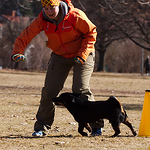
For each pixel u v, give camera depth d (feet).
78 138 29.58
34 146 26.66
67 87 94.58
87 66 29.40
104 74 209.15
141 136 30.48
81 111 28.73
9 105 54.85
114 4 162.30
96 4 184.24
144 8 173.58
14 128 35.19
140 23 196.44
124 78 159.94
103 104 28.60
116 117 28.55
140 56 283.18
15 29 249.96
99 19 191.62
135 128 35.50
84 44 28.50
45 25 28.73
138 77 178.09
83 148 25.94
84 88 29.22
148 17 178.91
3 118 41.75
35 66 226.79
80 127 29.45
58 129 34.94
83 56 28.14
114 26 210.79
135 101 63.41
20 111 48.16
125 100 64.80
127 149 25.75
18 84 102.32
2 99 63.46
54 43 29.45
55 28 28.35
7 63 244.83
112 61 292.20
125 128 35.50
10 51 245.86
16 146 26.68
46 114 30.30
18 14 287.69
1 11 285.64
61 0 28.86
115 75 198.80
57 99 28.96
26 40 29.55
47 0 26.86
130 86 105.50
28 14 267.80
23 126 36.50
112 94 77.82
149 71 225.76
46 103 30.09
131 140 28.94
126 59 285.64
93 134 30.68
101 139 29.12
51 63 30.09
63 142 27.73
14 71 206.49
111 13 183.32
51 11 27.17
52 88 29.84
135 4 165.48
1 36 248.73
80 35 29.14
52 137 30.30
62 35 28.53
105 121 40.78
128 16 182.39
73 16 27.89
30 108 51.70
